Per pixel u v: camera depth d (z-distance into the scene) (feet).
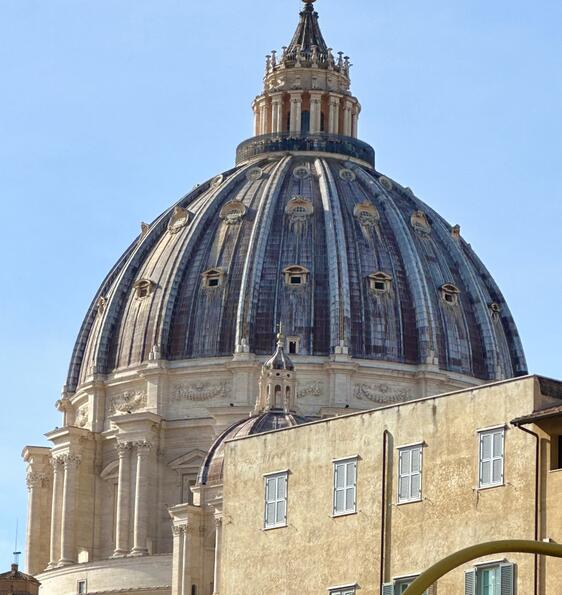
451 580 326.85
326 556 348.79
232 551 364.99
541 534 320.09
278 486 359.87
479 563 323.78
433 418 337.52
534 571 318.45
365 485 345.31
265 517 360.69
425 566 333.21
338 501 349.00
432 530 333.62
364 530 343.67
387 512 340.18
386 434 343.46
